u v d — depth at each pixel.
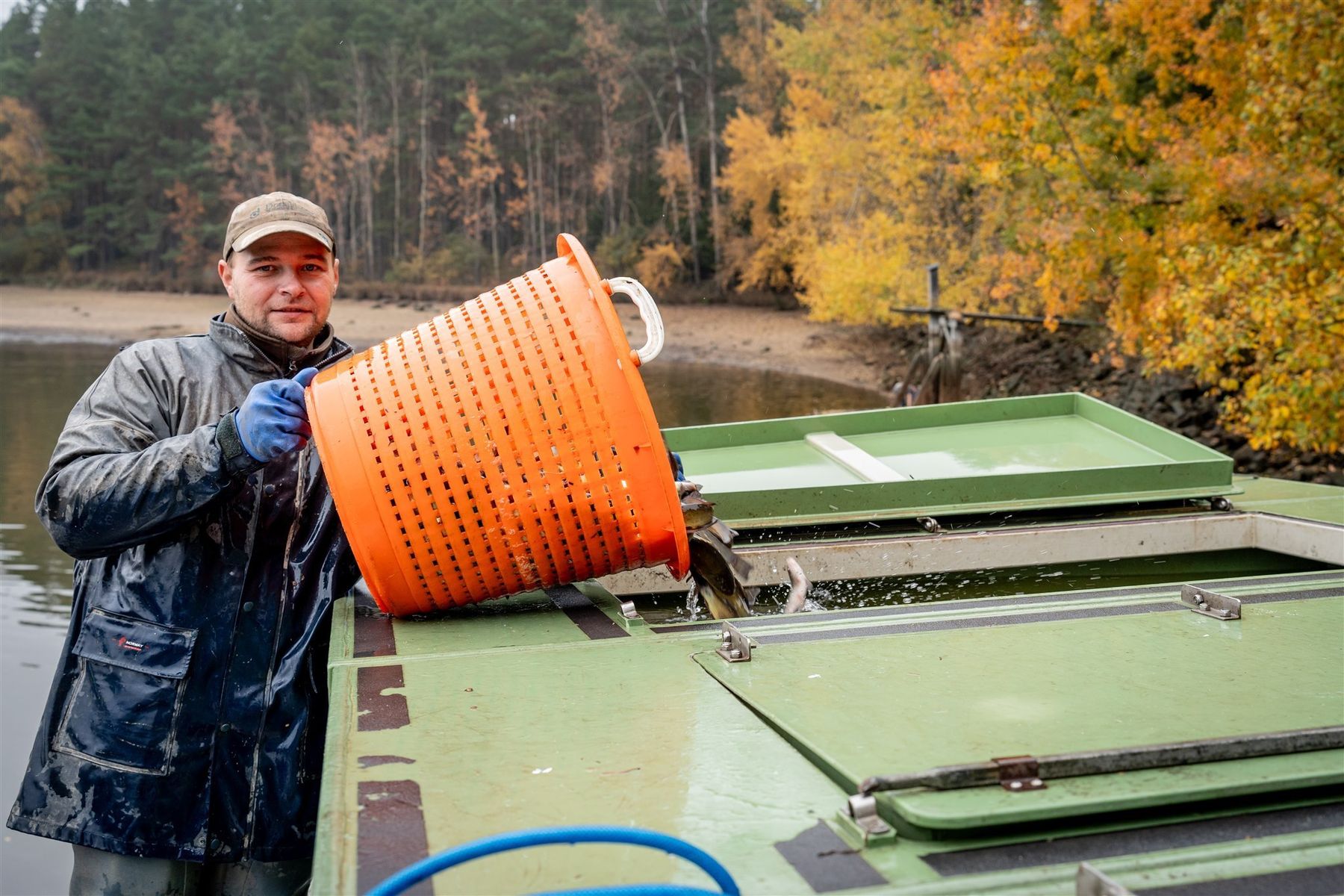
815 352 29.19
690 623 2.31
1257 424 9.12
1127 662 1.93
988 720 1.65
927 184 24.72
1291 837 1.35
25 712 5.97
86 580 2.57
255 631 2.51
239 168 67.62
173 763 2.43
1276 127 9.73
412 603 2.30
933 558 3.31
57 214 74.75
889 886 1.22
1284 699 1.72
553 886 1.23
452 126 68.81
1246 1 11.98
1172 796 1.38
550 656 2.06
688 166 53.31
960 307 23.30
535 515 2.19
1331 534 3.24
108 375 2.56
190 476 2.21
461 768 1.54
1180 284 10.48
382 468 2.17
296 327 2.64
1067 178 13.23
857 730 1.61
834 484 3.67
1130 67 13.59
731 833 1.34
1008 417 4.43
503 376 2.17
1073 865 1.28
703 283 51.09
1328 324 8.46
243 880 2.54
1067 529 3.37
